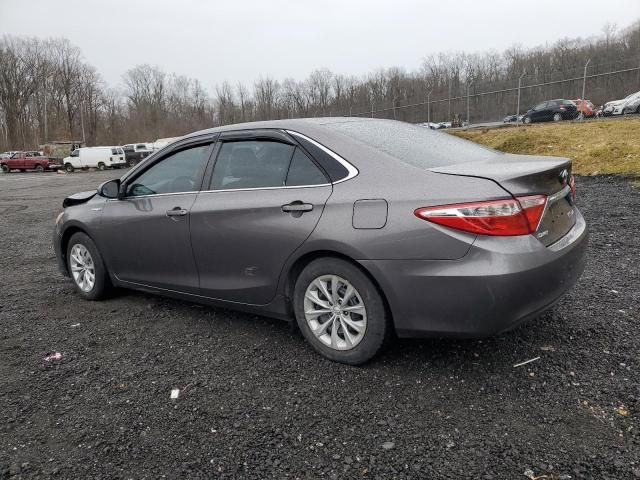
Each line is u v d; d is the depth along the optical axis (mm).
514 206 2582
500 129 18594
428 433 2389
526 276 2557
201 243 3633
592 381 2744
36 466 2281
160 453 2344
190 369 3172
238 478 2154
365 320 2941
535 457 2178
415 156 3084
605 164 11016
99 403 2807
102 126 90062
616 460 2121
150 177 4133
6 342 3730
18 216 12133
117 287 4711
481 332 2635
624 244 5508
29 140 85125
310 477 2143
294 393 2812
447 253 2613
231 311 4195
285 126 3410
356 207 2885
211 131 3844
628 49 27438
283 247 3168
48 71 85312
